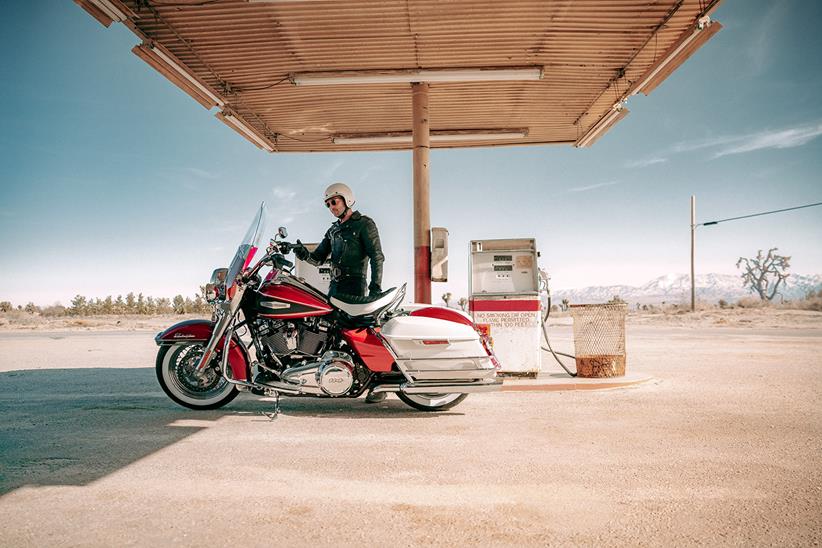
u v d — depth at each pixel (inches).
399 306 213.6
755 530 105.8
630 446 161.8
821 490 126.3
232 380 200.2
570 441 167.6
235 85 350.9
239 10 268.1
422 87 346.6
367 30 289.4
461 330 202.5
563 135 459.5
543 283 299.0
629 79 351.3
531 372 284.8
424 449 159.9
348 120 414.9
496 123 431.2
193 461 148.3
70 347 514.3
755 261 2815.0
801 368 324.2
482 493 125.1
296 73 336.2
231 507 116.6
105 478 134.4
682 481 132.3
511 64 330.3
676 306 1492.4
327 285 322.0
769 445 162.1
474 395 245.9
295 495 123.8
